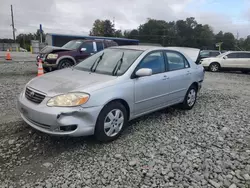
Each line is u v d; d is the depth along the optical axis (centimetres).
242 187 277
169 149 360
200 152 354
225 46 8300
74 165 307
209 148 369
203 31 8644
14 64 1462
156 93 454
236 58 1598
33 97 353
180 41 8550
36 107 335
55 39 2388
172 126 457
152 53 460
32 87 366
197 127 456
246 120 513
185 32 8700
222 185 279
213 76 1357
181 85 524
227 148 372
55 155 330
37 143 360
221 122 492
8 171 289
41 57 1042
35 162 311
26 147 348
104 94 354
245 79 1283
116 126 381
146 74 398
